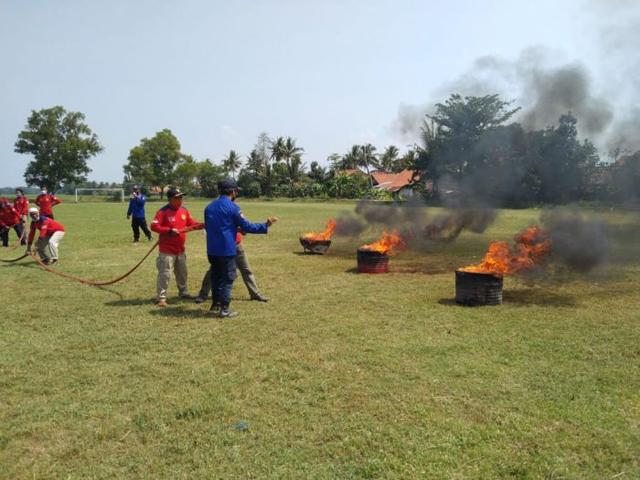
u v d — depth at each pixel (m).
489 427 3.92
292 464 3.47
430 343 5.92
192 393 4.62
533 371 5.04
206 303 8.22
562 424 3.97
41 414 4.24
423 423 4.00
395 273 10.76
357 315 7.26
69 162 81.88
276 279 10.16
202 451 3.66
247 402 4.43
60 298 8.64
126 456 3.61
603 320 6.86
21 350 5.86
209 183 91.56
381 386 4.71
